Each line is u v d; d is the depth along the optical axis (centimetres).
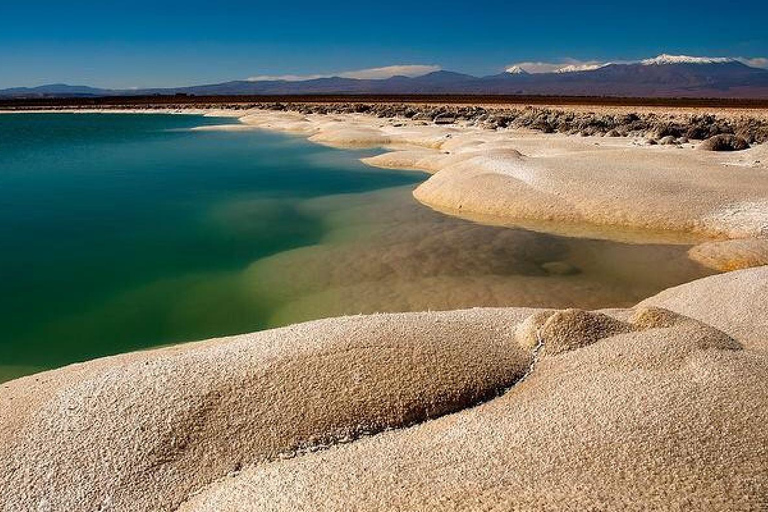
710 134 3669
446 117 6053
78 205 2606
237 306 1467
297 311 1398
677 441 576
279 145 4556
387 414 702
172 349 995
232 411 700
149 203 2620
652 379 705
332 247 1850
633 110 6606
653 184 2138
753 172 2261
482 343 846
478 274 1577
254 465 641
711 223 1864
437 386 738
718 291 1159
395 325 891
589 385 720
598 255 1712
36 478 628
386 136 4588
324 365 769
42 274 1750
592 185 2169
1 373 1178
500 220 2094
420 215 2203
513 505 511
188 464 642
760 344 911
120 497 606
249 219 2272
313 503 556
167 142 4862
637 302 1390
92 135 5531
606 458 564
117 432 677
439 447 634
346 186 2856
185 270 1742
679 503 494
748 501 493
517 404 712
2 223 2319
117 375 794
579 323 852
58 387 807
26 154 4206
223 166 3575
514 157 2595
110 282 1670
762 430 583
